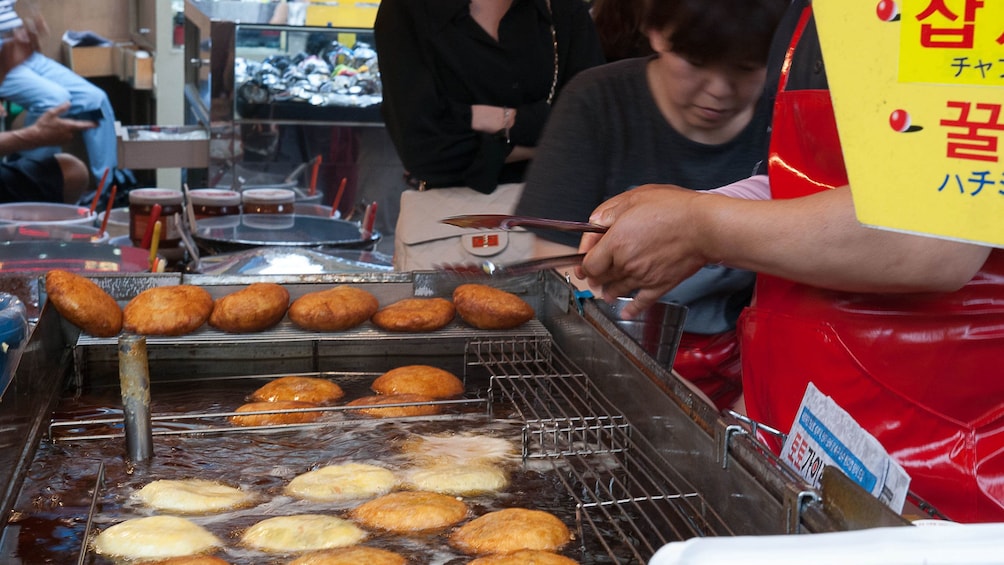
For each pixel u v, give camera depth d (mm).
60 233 2980
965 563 510
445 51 2822
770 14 1695
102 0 5695
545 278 2227
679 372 1996
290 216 3143
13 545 1257
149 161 3576
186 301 2027
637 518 1327
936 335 1288
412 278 2270
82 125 4973
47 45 5598
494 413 1794
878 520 835
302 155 3646
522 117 2885
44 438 1614
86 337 1968
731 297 1985
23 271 2273
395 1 2846
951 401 1310
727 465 1181
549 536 1273
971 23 650
